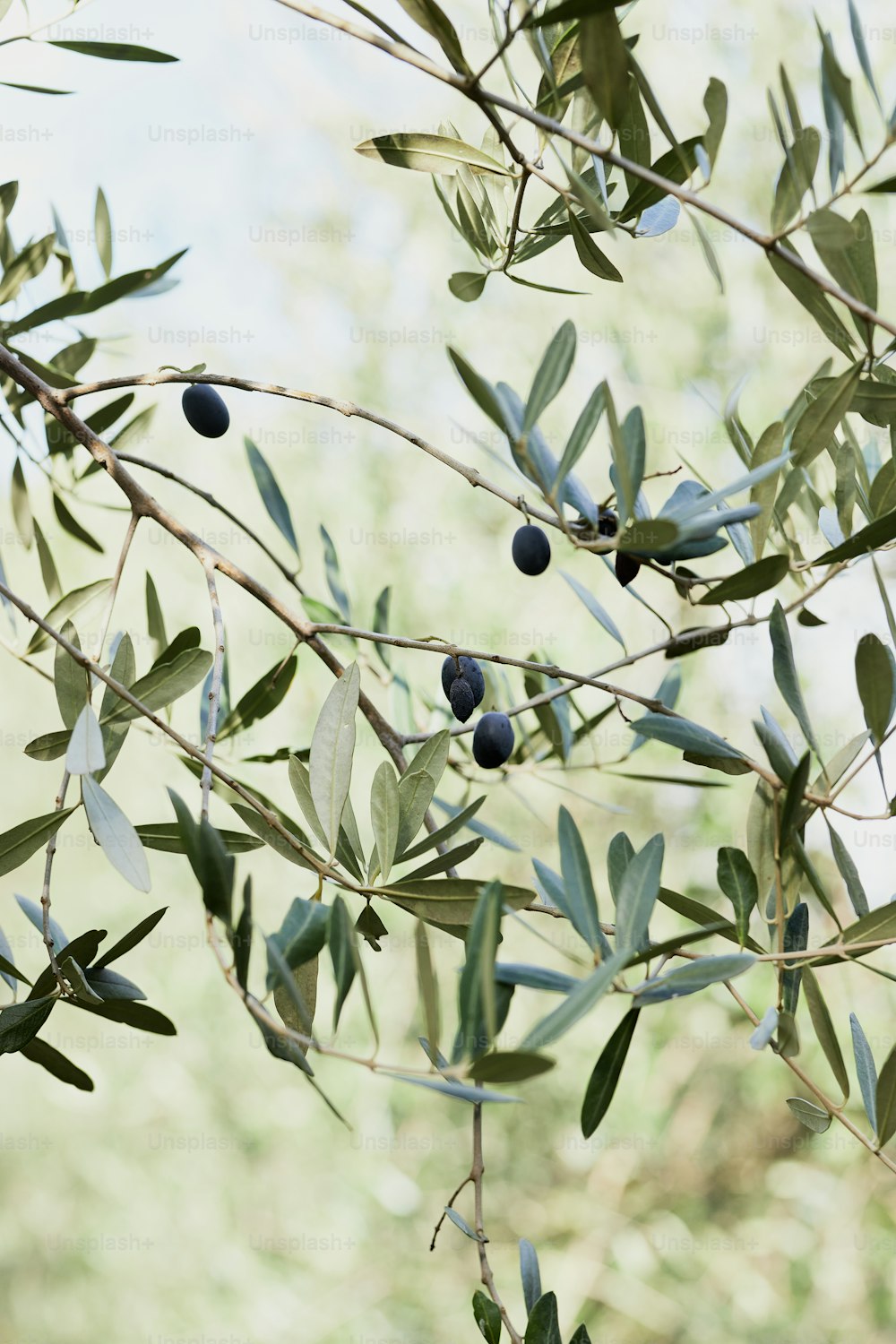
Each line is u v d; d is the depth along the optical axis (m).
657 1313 3.25
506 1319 0.79
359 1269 3.50
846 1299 3.12
